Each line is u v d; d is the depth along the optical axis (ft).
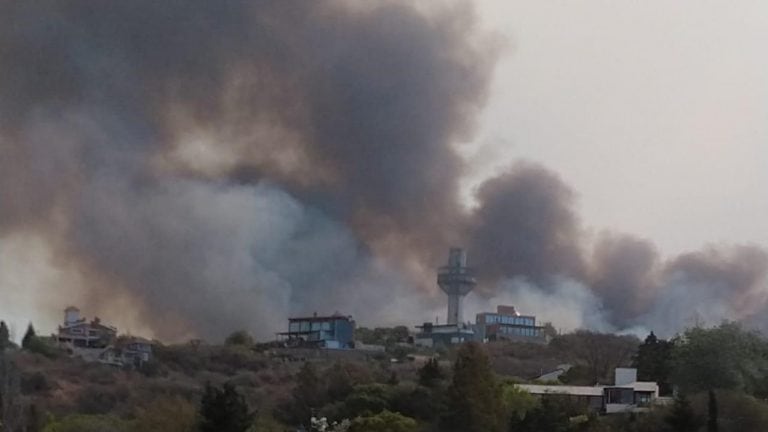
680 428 250.37
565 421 254.47
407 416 284.20
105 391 355.97
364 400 294.87
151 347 428.15
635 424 265.95
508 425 260.01
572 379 384.47
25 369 360.89
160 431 266.57
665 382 335.06
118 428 282.97
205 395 256.93
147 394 356.38
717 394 268.82
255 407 327.88
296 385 354.74
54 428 280.10
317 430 283.18
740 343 306.76
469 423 257.75
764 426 259.39
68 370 377.09
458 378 261.65
